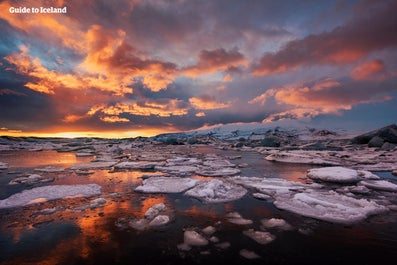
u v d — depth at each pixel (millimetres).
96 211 6289
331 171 11281
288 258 3938
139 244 4406
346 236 4789
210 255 4023
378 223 5469
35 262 3781
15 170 13641
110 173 12633
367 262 3820
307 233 4941
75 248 4238
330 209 6305
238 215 6020
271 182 9812
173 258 3914
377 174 12289
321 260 3877
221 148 36969
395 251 4176
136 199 7469
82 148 34062
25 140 49250
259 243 4473
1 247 4270
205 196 7602
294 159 17938
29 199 7270
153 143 53250
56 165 16156
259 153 28125
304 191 8367
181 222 5531
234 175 12125
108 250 4168
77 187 8758
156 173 12633
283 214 6129
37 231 4973
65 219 5680
